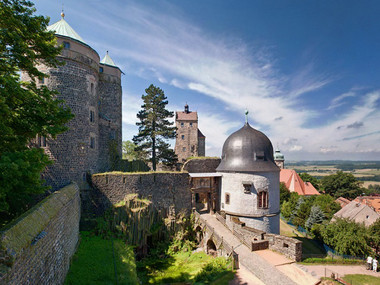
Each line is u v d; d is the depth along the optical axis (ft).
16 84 36.01
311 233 123.85
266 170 84.12
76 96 80.69
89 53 85.66
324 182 269.85
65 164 77.36
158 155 125.39
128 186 88.99
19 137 43.78
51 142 75.31
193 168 106.73
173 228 92.68
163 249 87.61
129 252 70.18
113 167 107.45
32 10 43.98
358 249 88.28
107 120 105.50
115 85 113.19
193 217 97.55
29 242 29.53
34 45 46.52
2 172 31.94
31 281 30.17
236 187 86.99
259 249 64.75
